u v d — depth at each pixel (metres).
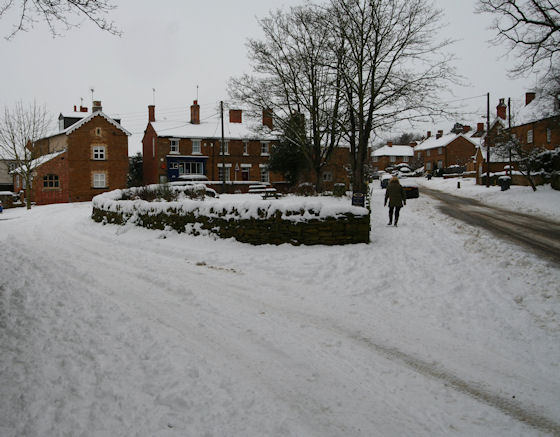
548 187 28.47
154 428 3.56
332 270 9.30
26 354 4.61
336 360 5.25
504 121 43.78
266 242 11.70
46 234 16.16
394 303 7.59
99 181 40.38
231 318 6.54
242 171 46.28
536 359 5.48
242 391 4.33
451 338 6.12
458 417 4.14
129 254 11.44
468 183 43.56
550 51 15.91
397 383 4.76
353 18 20.00
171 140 44.12
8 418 3.47
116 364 4.61
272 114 25.31
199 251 11.37
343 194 23.58
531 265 9.65
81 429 3.45
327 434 3.74
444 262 10.14
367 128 20.91
